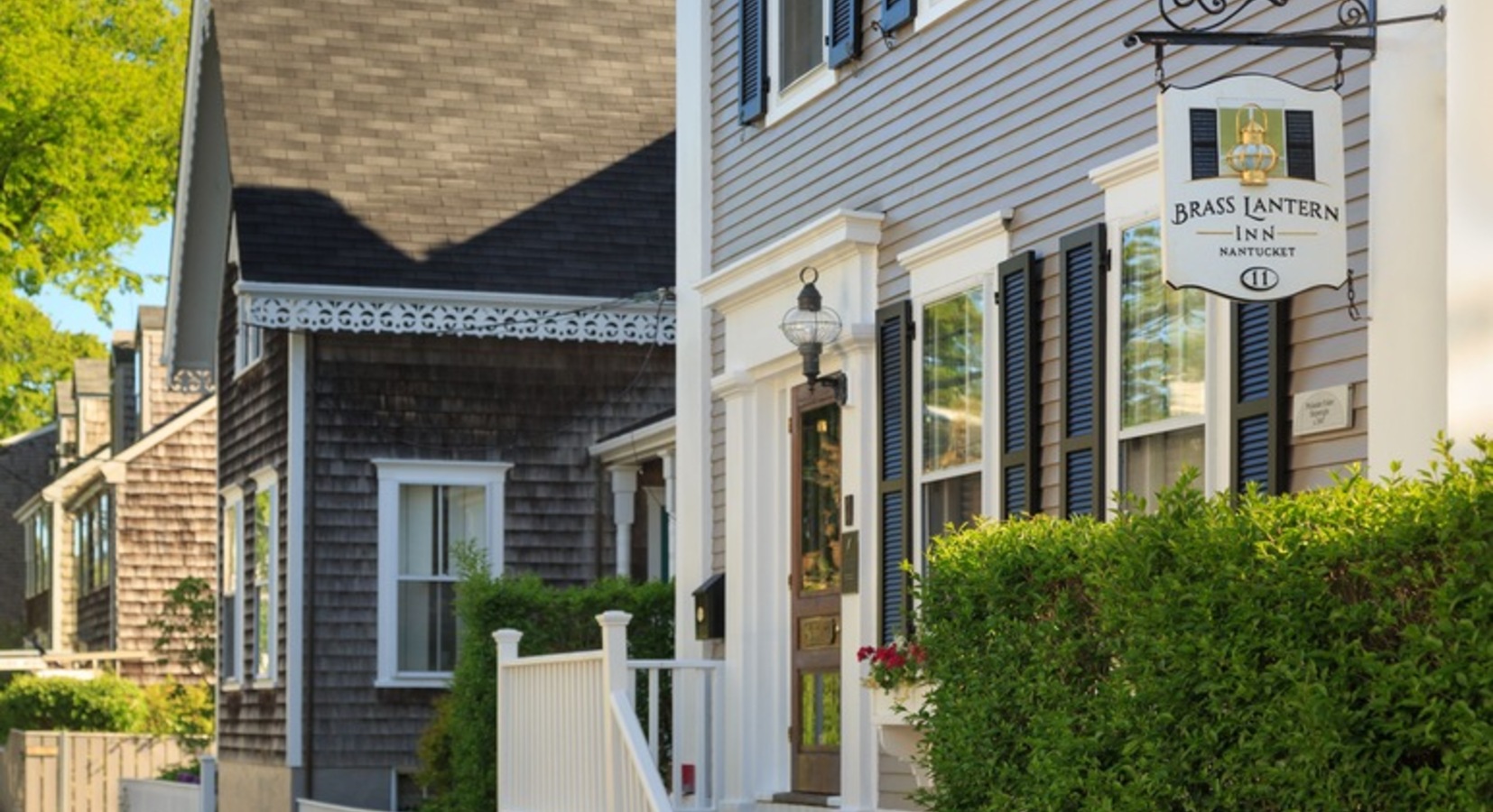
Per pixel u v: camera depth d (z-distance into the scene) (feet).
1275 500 27.35
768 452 53.42
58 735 103.14
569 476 84.17
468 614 65.51
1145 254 37.88
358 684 81.76
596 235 85.10
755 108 54.08
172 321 100.94
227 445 93.40
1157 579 28.25
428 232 83.05
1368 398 32.09
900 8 47.09
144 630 135.85
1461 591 23.73
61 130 145.48
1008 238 42.65
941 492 44.86
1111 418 38.40
